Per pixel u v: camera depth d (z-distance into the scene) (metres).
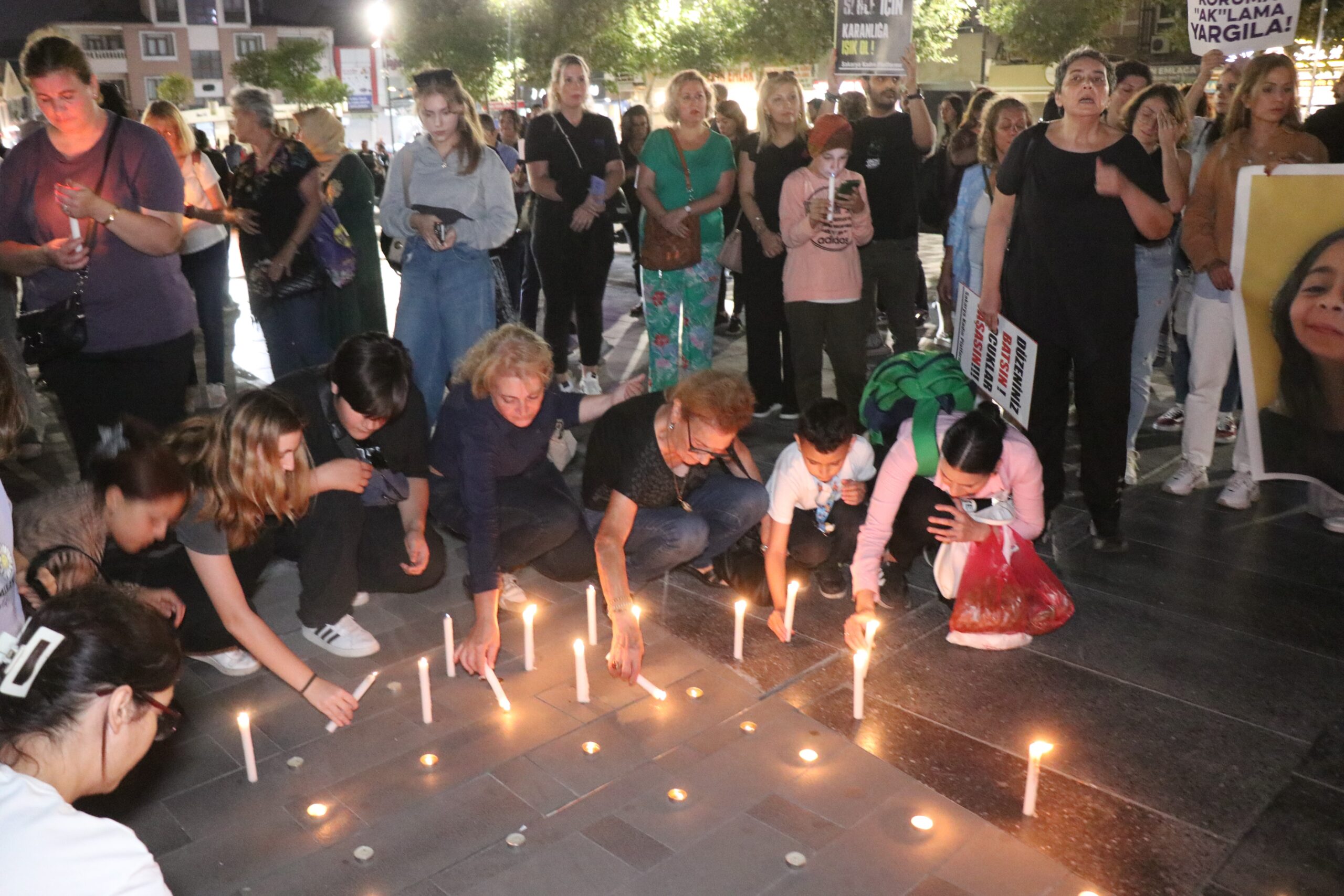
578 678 3.64
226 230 7.59
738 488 4.28
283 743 3.42
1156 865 2.87
